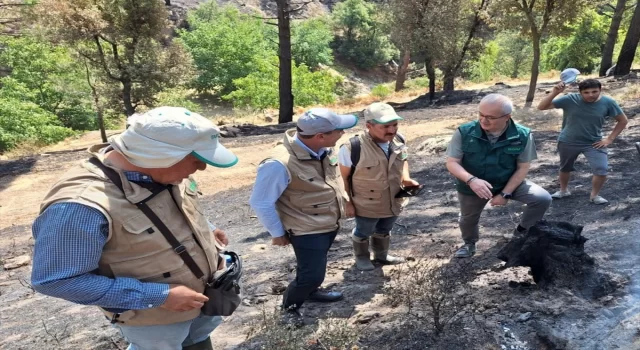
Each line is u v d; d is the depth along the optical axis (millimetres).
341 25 66188
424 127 15719
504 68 48969
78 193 1822
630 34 21047
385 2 24094
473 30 23984
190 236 2109
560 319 2912
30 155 18484
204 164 2043
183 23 56875
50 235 1767
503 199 3969
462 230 4539
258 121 25766
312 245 3498
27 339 4531
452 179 8922
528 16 14297
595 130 5738
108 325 4508
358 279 4527
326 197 3492
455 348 2848
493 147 3945
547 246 3340
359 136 4266
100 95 20500
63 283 1760
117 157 1954
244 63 49531
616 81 19297
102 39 19953
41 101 32219
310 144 3398
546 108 5902
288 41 21641
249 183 12352
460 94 23719
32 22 19391
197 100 48438
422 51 23766
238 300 2346
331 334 3098
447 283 3592
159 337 2146
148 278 1993
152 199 1968
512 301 3254
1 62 32406
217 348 3461
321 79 39125
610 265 3664
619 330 2639
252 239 7426
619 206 5574
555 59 46625
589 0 14367
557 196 6305
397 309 3545
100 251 1841
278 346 3057
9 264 8125
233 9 59469
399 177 4332
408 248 5395
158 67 20406
